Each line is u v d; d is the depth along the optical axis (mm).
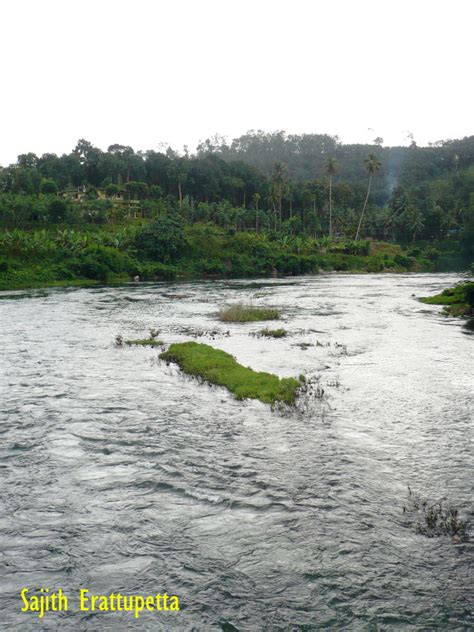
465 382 19562
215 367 21641
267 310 40938
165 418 15852
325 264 118250
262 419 15586
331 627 7207
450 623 7234
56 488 11328
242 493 10977
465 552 8797
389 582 8078
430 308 44875
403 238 167625
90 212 118188
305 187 177250
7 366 23109
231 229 122812
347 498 10688
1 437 14352
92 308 46844
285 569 8453
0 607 7715
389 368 21906
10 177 128250
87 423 15461
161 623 7363
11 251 80250
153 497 10875
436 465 12234
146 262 97938
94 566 8633
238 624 7316
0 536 9484
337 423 15109
